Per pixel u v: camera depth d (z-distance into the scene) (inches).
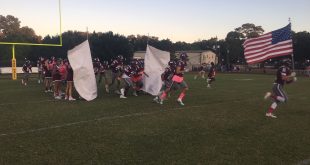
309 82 1152.8
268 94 458.3
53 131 348.2
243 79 1273.4
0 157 265.4
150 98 624.1
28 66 991.6
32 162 256.7
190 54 3164.4
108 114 447.5
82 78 591.5
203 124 393.7
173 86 549.6
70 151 283.7
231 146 307.6
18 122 391.9
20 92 725.3
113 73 714.2
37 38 2297.0
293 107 538.3
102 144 305.4
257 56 562.6
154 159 268.8
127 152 284.7
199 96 662.5
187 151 290.4
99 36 2320.4
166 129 365.4
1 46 2076.8
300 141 328.8
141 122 398.0
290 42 556.4
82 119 411.5
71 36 2370.8
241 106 538.0
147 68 653.3
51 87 741.3
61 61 641.0
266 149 300.5
